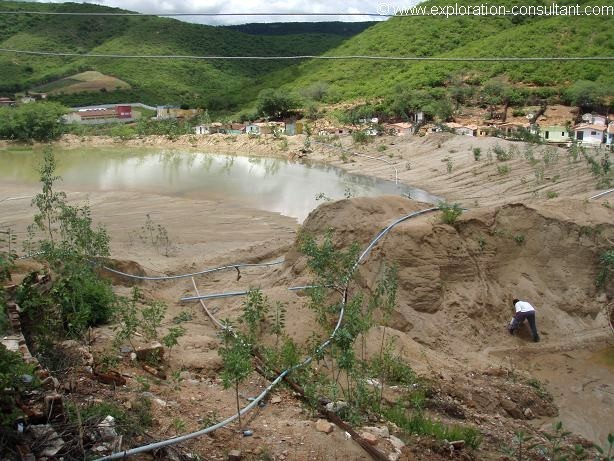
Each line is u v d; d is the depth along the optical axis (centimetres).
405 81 10044
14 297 1141
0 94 12900
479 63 9888
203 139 8638
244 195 4484
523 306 1620
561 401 1354
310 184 5094
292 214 3791
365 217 1817
